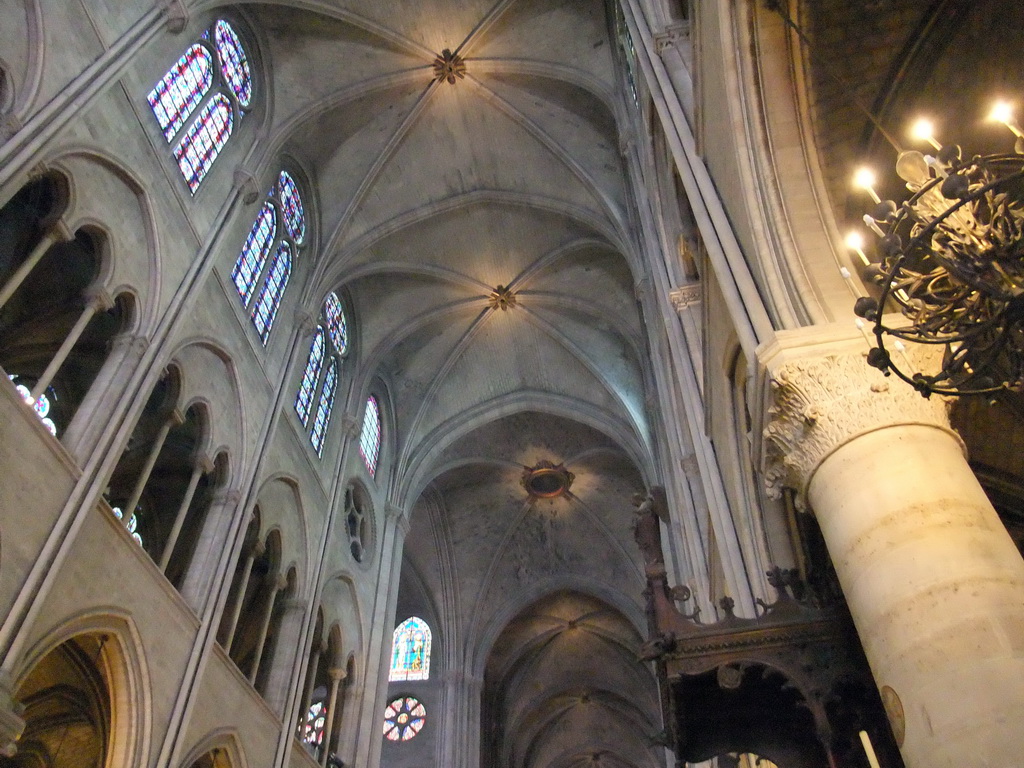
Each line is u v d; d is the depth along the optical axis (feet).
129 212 39.65
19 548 29.01
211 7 47.80
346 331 72.79
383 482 76.69
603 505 96.32
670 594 20.65
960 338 14.07
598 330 80.23
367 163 66.13
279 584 51.78
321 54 59.88
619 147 61.57
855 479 16.28
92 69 36.78
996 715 12.12
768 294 20.97
